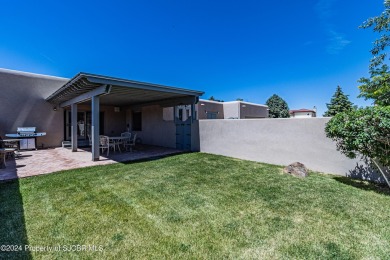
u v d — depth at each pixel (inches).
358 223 111.0
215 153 338.3
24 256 85.6
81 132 498.6
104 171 221.1
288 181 186.7
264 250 89.4
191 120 382.0
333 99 989.8
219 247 91.5
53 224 110.4
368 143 150.1
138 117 526.9
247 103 863.7
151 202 139.7
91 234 101.3
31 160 282.0
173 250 89.5
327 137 200.1
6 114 391.2
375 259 83.0
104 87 251.1
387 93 276.2
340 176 203.0
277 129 257.9
